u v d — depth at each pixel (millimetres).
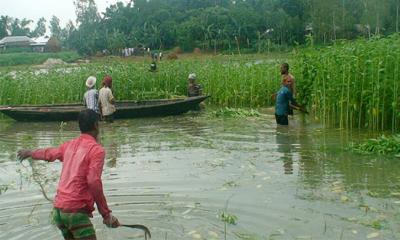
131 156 11891
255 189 8938
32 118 18234
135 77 22953
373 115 14422
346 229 7000
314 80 16797
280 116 15469
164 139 14016
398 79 13938
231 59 27672
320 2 67750
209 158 11414
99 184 5336
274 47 51156
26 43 110688
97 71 23453
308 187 8969
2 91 21422
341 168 10211
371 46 14867
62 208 5469
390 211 7637
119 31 91500
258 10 84625
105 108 17203
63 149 5867
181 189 9062
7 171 10953
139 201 8461
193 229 7195
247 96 21953
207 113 19281
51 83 22016
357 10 71250
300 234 6887
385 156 11070
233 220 7387
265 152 11891
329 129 14812
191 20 77375
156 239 6891
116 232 7160
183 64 24766
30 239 6992
